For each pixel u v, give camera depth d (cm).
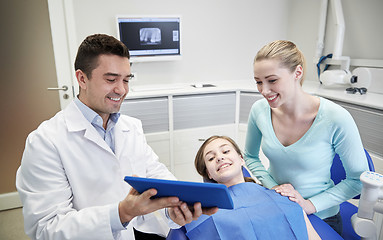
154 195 71
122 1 245
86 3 235
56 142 95
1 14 197
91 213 82
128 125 121
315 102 107
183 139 241
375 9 228
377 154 179
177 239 98
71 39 205
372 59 233
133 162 114
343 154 104
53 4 198
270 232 99
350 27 253
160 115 229
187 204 74
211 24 281
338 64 258
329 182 118
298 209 102
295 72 101
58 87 215
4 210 224
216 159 123
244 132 256
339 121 99
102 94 92
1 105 211
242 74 309
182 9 267
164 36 243
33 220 86
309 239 99
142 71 266
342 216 127
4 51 203
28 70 212
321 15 262
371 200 92
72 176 96
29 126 223
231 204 66
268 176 127
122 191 106
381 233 115
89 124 100
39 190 90
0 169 221
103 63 88
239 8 288
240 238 98
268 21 306
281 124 113
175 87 252
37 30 208
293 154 108
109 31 248
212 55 290
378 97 200
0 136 216
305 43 300
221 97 245
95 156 100
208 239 99
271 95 102
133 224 113
